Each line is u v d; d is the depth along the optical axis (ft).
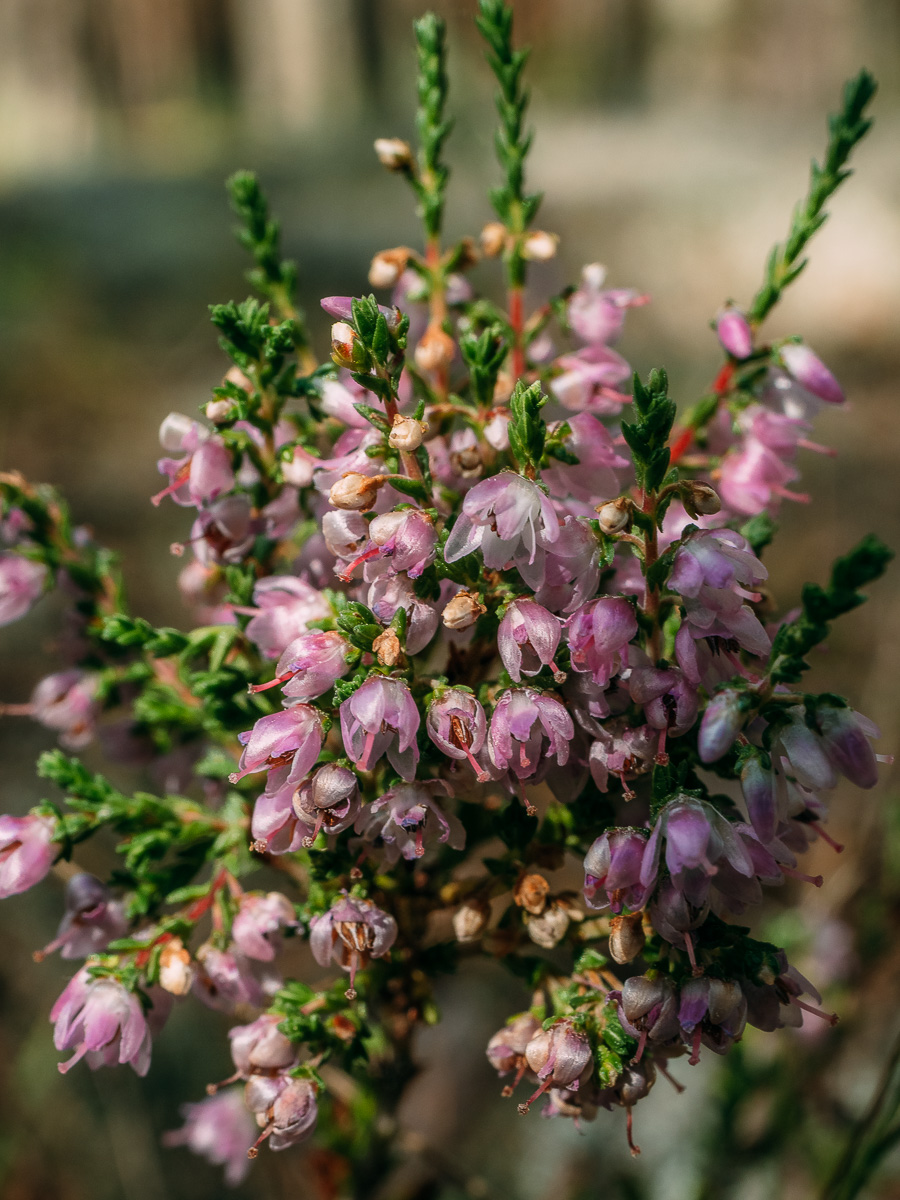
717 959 0.20
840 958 0.40
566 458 0.21
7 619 0.27
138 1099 0.48
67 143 2.27
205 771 0.26
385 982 0.25
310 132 2.24
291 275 0.27
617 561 0.21
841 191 1.61
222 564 0.24
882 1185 0.40
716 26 2.81
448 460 0.22
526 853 0.23
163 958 0.22
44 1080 0.47
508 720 0.19
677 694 0.19
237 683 0.24
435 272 0.26
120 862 0.49
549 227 1.49
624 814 0.23
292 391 0.23
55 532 0.27
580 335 0.25
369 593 0.20
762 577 0.19
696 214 1.55
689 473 0.26
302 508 0.23
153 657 0.27
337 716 0.20
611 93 2.78
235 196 0.26
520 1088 0.49
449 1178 0.31
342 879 0.23
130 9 2.49
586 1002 0.21
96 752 0.58
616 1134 0.47
